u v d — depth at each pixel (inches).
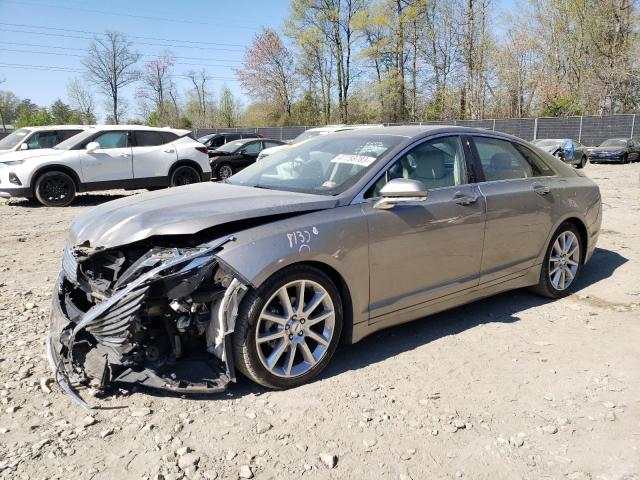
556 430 110.8
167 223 117.6
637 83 1494.8
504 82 1697.8
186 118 2406.5
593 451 104.0
